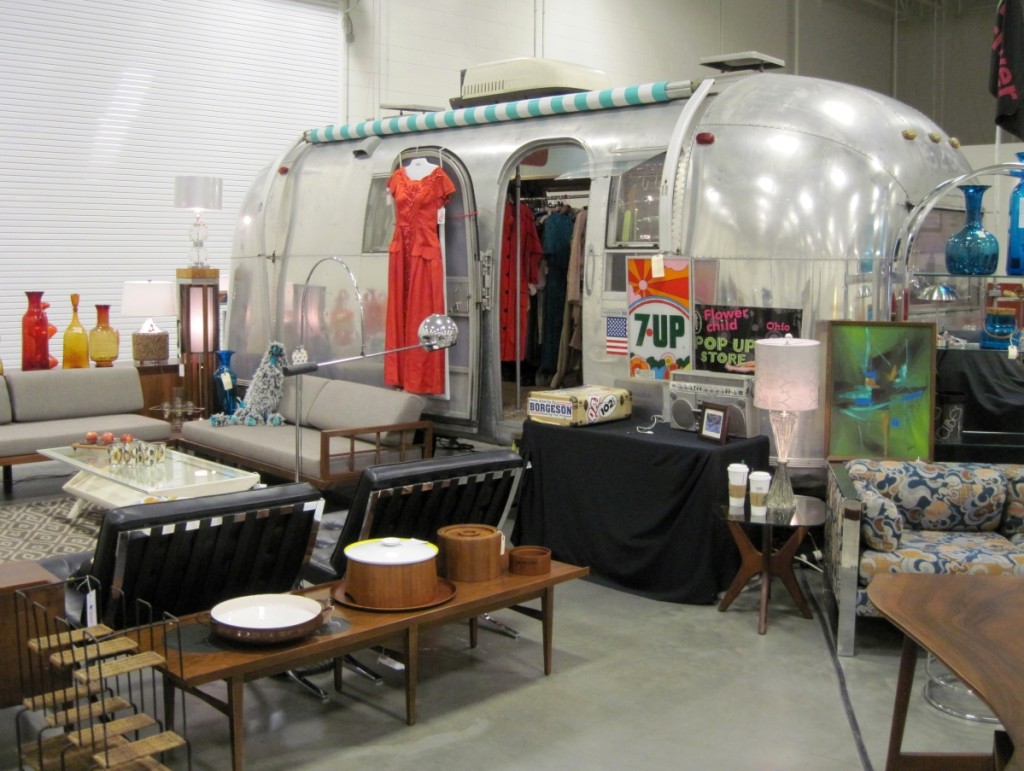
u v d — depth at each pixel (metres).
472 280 6.21
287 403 6.98
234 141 9.00
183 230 8.87
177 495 5.12
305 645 3.04
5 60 7.81
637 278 5.38
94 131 8.27
